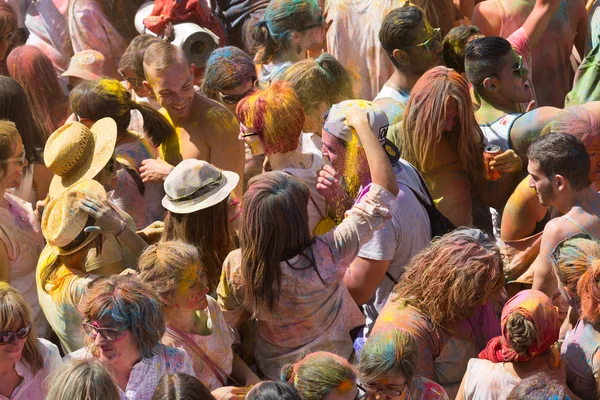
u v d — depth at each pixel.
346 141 9.15
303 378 6.90
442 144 9.94
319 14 12.94
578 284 7.44
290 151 10.03
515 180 10.30
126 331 7.33
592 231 8.63
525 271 9.74
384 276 9.16
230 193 9.70
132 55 11.81
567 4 13.97
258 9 17.08
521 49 12.74
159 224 10.10
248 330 9.12
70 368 6.68
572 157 8.73
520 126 10.53
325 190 9.49
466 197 10.09
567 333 8.27
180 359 7.76
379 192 8.52
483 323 8.11
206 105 11.23
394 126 10.71
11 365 7.59
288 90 9.95
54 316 8.74
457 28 11.95
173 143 11.31
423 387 7.56
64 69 16.61
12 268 9.72
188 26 14.46
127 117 10.80
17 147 9.61
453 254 7.93
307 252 8.10
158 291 7.90
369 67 13.80
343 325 8.51
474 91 11.11
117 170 10.55
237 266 8.44
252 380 8.66
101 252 9.27
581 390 7.48
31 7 16.84
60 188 9.59
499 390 7.48
